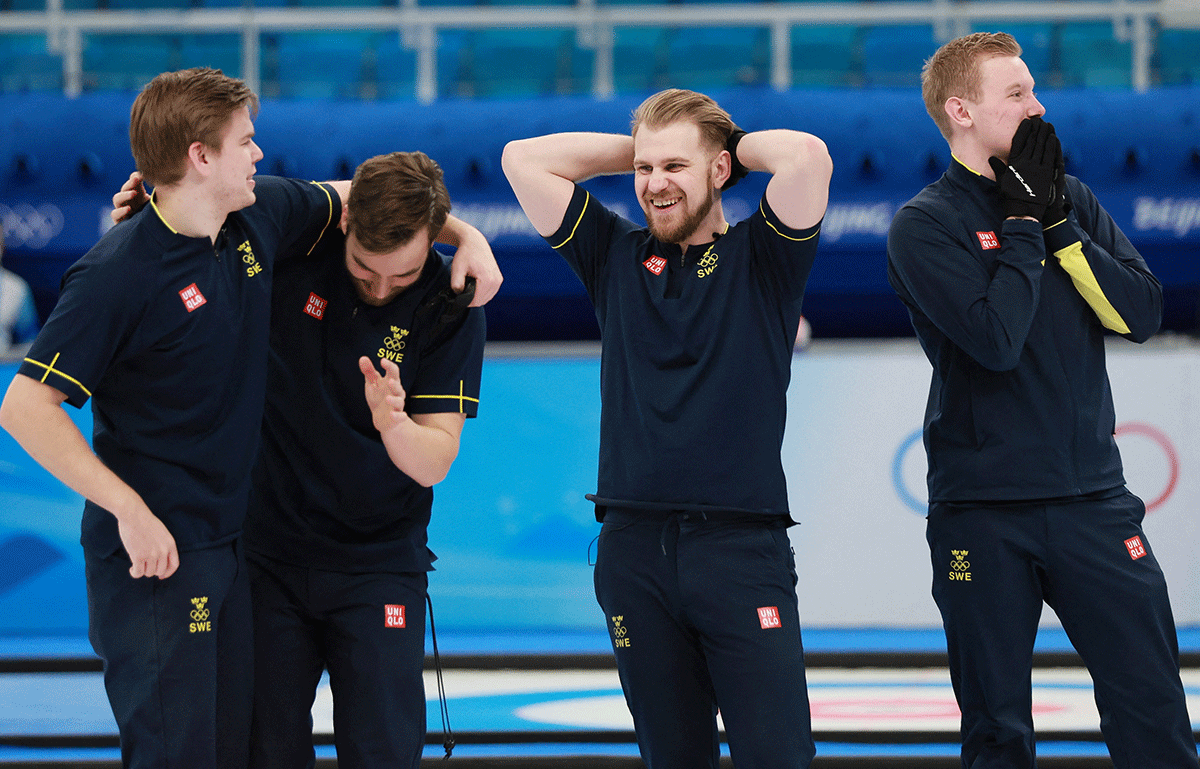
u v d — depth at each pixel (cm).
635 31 2727
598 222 834
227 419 748
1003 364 796
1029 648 847
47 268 2334
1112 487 841
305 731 822
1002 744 842
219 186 714
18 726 1185
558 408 1659
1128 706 817
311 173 2358
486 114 2364
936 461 877
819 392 1642
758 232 777
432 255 837
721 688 755
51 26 2581
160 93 705
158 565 700
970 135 857
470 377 841
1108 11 2545
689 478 756
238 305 749
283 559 813
